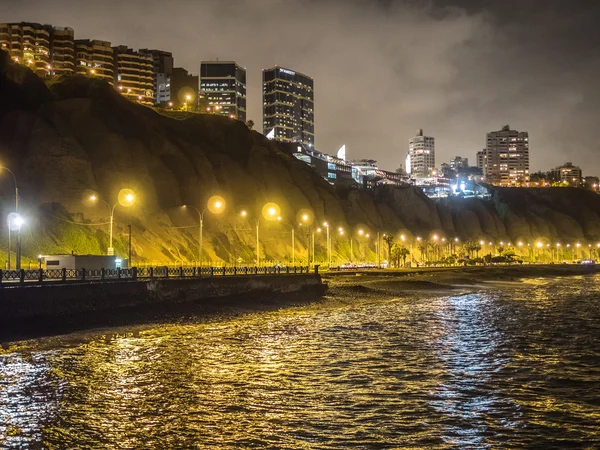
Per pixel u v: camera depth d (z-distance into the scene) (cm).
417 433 1864
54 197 9544
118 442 1739
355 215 18100
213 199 12275
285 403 2192
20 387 2339
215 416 2012
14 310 3631
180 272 5775
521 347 3588
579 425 1966
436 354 3294
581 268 18938
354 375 2703
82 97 13162
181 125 14950
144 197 11025
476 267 16200
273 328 4344
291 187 15400
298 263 12481
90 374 2600
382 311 5778
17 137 10431
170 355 3119
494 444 1775
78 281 4412
